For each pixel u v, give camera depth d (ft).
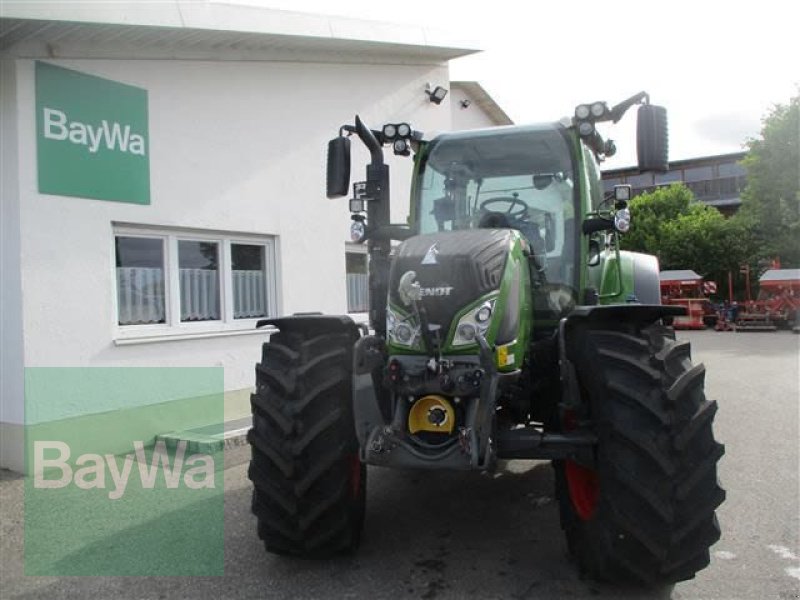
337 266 27.40
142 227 20.79
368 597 10.50
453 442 9.98
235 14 21.11
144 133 20.57
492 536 12.91
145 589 11.03
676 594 10.38
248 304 24.52
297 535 11.17
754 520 13.33
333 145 13.62
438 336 10.09
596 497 10.87
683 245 91.61
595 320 11.06
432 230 14.55
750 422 22.34
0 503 15.49
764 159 80.79
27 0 16.28
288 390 11.10
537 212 14.08
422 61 32.01
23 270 17.62
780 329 70.28
